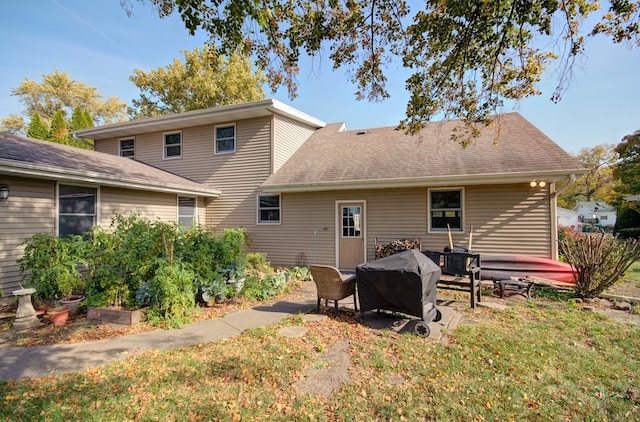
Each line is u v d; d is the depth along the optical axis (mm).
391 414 2684
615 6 3904
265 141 11242
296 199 10773
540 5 4113
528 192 8180
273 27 4527
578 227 31047
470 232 8039
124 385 3146
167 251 5609
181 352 3938
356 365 3578
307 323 5051
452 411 2705
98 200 8320
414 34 4852
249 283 6938
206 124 12133
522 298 6594
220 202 11891
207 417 2664
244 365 3568
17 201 6609
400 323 5008
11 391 3029
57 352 3945
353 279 5836
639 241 6289
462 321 5074
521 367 3445
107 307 5242
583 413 2691
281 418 2654
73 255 5660
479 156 8828
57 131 17281
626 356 3764
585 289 6473
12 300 6262
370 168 9734
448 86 5578
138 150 13312
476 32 4664
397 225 9508
